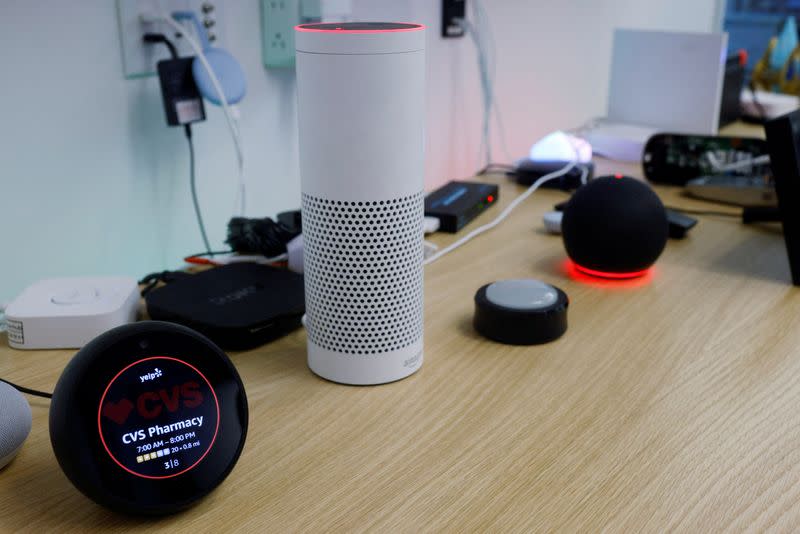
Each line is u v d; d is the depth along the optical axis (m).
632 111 1.64
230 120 0.98
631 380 0.67
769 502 0.51
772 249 1.00
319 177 0.60
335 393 0.64
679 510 0.50
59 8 0.83
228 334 0.70
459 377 0.67
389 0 1.26
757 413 0.62
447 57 1.43
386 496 0.51
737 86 1.84
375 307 0.63
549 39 1.75
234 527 0.48
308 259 0.64
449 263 0.94
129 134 0.94
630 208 0.85
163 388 0.50
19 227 0.85
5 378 0.65
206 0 0.98
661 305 0.83
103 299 0.72
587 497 0.51
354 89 0.57
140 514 0.48
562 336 0.75
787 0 3.48
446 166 1.52
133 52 0.91
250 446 0.57
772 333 0.76
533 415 0.61
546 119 1.82
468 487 0.52
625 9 2.05
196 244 1.08
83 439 0.47
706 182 1.22
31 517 0.49
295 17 1.10
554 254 0.98
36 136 0.85
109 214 0.95
